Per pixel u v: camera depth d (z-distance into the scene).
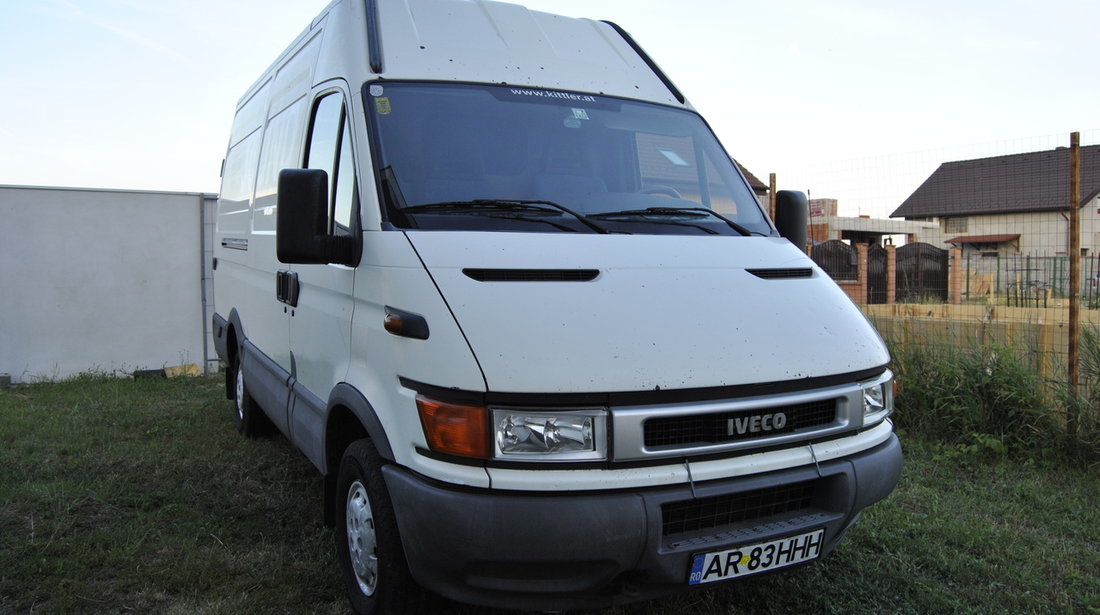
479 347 2.71
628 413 2.68
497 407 2.66
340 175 3.76
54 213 9.57
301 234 3.28
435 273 2.96
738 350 2.95
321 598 3.65
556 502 2.60
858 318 3.48
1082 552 4.26
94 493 4.90
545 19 4.59
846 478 3.04
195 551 4.09
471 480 2.64
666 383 2.74
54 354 9.62
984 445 5.87
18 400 8.09
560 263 3.10
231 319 6.18
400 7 4.14
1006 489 5.25
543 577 2.65
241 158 6.43
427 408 2.75
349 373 3.44
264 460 5.77
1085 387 5.86
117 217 9.87
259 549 4.16
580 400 2.67
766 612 3.54
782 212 4.45
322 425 3.73
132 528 4.39
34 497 4.79
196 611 3.47
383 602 3.09
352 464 3.37
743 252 3.60
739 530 2.87
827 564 4.02
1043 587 3.84
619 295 3.02
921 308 8.27
